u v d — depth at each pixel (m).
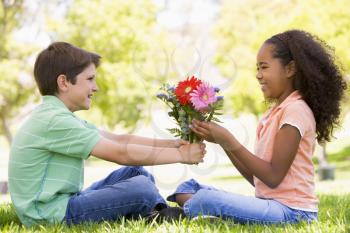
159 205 2.87
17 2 13.23
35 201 2.68
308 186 2.70
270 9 14.28
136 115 13.54
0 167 18.77
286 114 2.66
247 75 12.61
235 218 2.62
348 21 11.48
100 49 13.62
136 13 13.94
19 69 13.38
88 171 15.82
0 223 3.04
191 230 2.39
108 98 13.61
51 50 2.82
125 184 2.76
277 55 2.76
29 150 2.72
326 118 2.79
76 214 2.70
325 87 2.79
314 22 11.08
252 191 6.99
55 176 2.72
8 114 14.48
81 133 2.69
